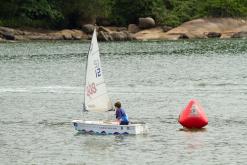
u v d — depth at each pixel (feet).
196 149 380.99
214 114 485.56
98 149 383.24
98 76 437.17
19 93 608.19
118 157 366.63
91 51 435.12
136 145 391.04
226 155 368.27
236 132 423.23
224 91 604.90
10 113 503.20
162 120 466.29
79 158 365.81
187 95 582.35
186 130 429.79
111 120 447.83
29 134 425.28
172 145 390.83
